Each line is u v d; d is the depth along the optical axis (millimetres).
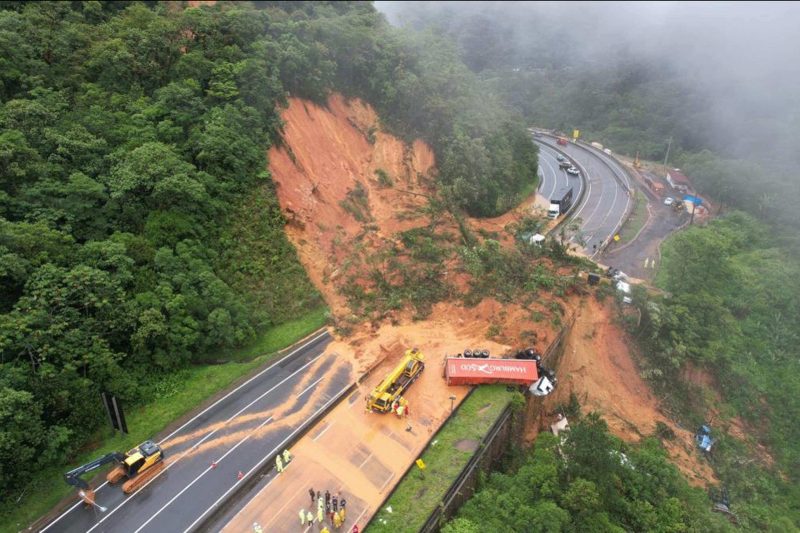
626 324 59812
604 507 37250
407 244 63406
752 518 47062
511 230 74375
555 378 49688
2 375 34688
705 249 67312
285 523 33906
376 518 34656
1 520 32844
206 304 46500
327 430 41219
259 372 46688
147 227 47656
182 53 63438
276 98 65312
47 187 45031
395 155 77188
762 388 61594
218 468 37344
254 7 84312
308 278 55688
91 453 37781
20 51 54906
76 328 39344
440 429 42094
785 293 69750
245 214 55031
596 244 79688
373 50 80938
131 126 53375
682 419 56844
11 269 38312
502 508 34969
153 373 43469
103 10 71750
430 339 52188
